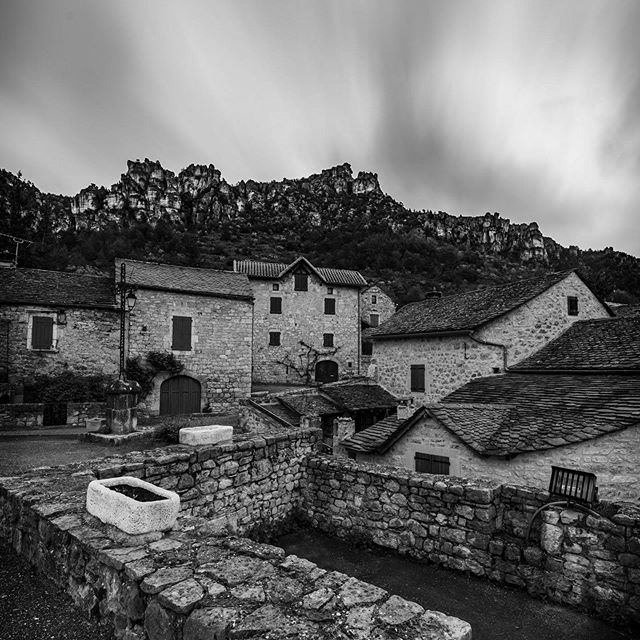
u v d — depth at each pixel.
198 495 5.53
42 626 2.91
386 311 39.38
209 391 21.38
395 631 2.16
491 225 124.31
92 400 17.94
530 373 13.38
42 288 19.39
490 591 4.60
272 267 36.41
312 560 5.45
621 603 4.04
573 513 4.42
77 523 3.44
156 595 2.45
